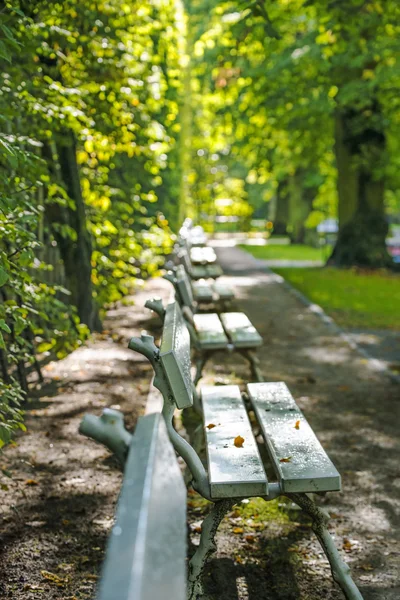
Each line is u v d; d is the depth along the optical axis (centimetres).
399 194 3431
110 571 121
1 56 444
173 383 348
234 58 1953
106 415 185
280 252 3603
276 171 3569
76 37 949
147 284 1978
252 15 1141
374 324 1386
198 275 1336
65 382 885
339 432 726
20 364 808
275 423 461
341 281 2180
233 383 911
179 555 150
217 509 382
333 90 2472
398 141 2798
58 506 531
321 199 3712
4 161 576
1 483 567
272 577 441
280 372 986
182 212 3017
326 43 2020
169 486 164
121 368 961
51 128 777
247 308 1593
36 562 448
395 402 835
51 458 630
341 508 545
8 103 686
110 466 614
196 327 807
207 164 5184
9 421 466
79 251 1149
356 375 972
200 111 3994
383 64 2273
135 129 1077
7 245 614
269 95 2466
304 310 1569
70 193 1112
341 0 1327
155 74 1216
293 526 509
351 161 2656
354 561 462
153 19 1186
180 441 371
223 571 446
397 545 485
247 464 390
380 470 622
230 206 5706
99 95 996
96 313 1223
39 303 653
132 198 1416
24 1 772
